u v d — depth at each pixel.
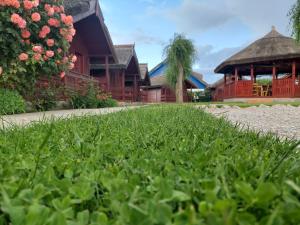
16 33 6.36
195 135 1.91
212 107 10.00
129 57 23.00
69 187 0.88
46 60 7.38
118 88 22.53
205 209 0.63
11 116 5.42
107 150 1.49
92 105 11.08
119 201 0.79
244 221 0.61
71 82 10.73
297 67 22.20
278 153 1.47
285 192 0.74
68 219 0.73
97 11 13.95
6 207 0.68
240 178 0.94
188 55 23.88
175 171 1.05
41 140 1.81
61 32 7.54
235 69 22.44
